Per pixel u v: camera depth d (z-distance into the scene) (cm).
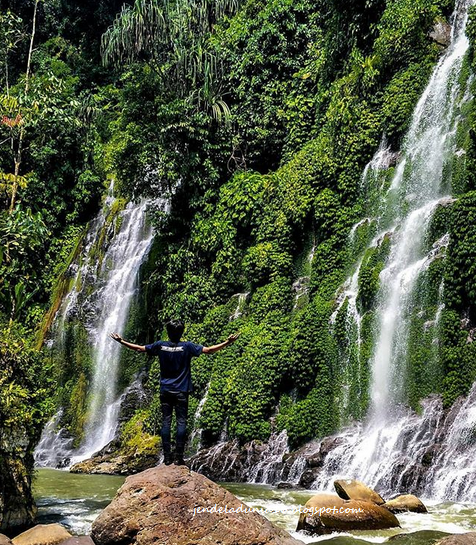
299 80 2320
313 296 1800
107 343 2448
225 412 1756
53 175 3123
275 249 1969
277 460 1493
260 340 1780
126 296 2495
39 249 2816
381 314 1502
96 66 3947
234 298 2067
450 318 1332
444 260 1398
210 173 2312
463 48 1748
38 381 1067
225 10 2752
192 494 710
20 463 956
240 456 1571
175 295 2216
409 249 1528
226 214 2186
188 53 2397
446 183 1569
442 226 1469
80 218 3139
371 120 1888
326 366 1606
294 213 1952
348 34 2128
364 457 1299
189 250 2284
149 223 2633
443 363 1321
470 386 1257
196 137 2319
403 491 1153
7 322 1155
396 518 884
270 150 2367
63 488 1398
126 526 687
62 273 2861
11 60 3825
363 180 1842
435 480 1127
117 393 2319
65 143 3103
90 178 3095
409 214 1639
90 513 1077
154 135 2389
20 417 960
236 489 1306
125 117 2467
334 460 1344
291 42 2402
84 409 2353
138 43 2439
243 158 2372
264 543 679
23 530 945
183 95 2458
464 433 1160
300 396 1653
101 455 1927
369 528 856
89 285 2659
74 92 3653
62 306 2675
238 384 1741
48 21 4056
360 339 1538
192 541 671
